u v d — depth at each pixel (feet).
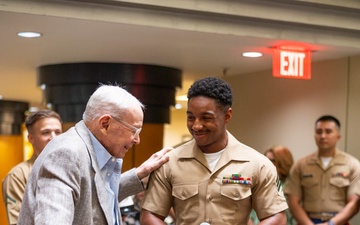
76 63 17.34
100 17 11.59
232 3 12.50
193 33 12.78
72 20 11.55
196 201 8.40
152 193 8.75
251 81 20.53
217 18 12.76
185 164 8.61
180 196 8.48
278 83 19.25
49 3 11.14
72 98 17.47
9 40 13.78
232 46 14.52
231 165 8.46
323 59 17.13
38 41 13.91
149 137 18.79
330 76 17.20
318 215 15.10
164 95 18.16
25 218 6.72
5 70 19.61
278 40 13.67
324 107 17.43
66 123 17.83
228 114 8.37
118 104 7.15
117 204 7.74
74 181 6.67
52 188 6.47
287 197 15.64
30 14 11.03
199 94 8.16
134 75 17.35
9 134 31.58
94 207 7.10
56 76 17.70
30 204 6.69
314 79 17.80
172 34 12.95
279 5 13.05
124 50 15.11
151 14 12.07
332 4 13.38
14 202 10.93
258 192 8.47
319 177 15.19
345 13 13.93
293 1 13.06
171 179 8.64
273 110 19.53
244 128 21.02
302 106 18.25
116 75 17.25
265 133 19.93
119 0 11.35
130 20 11.87
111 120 7.14
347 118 16.62
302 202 15.69
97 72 17.21
